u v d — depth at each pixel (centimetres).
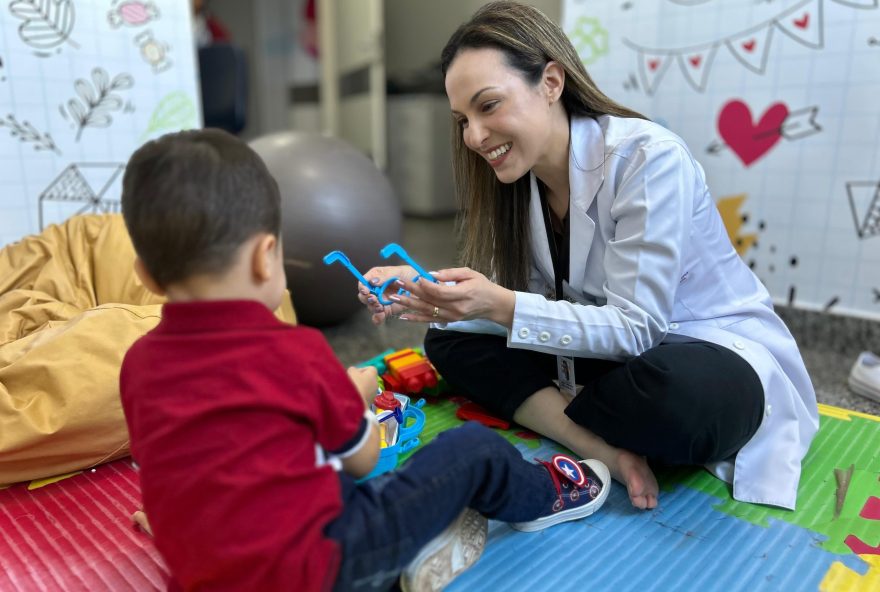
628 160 92
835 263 161
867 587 74
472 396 115
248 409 55
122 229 139
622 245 91
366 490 64
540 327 90
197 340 57
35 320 120
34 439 95
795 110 159
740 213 172
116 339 104
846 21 148
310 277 162
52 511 93
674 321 99
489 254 113
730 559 79
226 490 54
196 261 58
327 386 60
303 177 160
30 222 161
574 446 100
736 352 91
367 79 371
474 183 109
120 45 168
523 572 77
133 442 61
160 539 58
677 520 88
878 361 137
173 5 175
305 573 55
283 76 511
